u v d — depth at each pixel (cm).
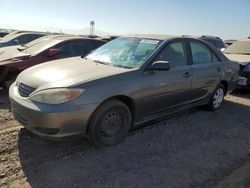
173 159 418
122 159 407
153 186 351
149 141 468
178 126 543
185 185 360
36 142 440
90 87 396
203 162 418
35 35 1423
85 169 376
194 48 577
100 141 421
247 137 522
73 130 390
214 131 534
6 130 481
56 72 436
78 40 817
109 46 558
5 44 1341
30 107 384
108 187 343
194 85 562
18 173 361
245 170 407
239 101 759
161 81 483
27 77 436
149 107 477
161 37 538
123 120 443
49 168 374
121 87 424
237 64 695
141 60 472
